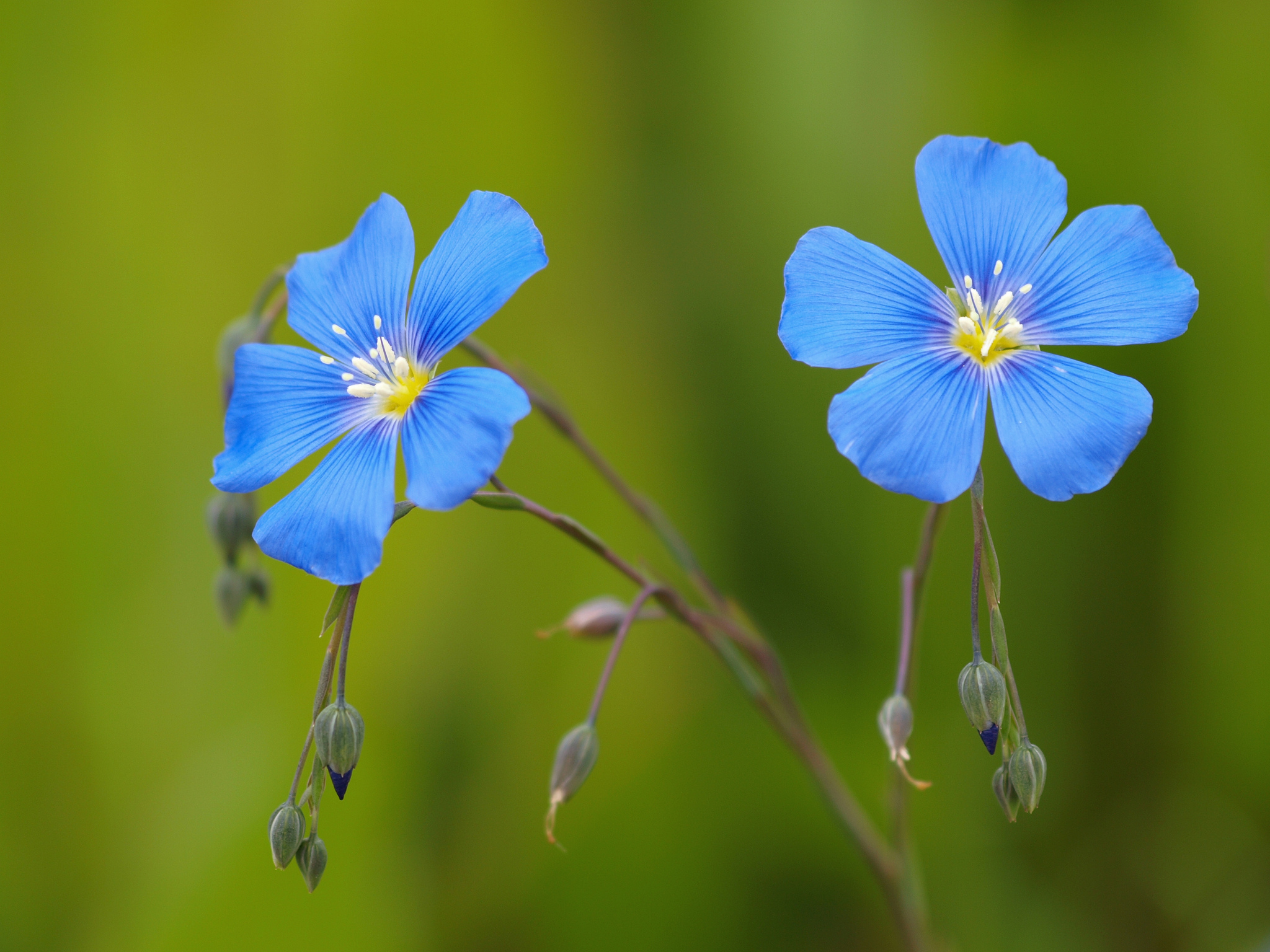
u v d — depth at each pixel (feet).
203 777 1.34
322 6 1.38
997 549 1.38
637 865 1.35
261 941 1.31
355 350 1.18
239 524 1.25
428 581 1.35
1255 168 1.38
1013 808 1.14
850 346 1.15
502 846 1.35
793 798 1.36
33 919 1.35
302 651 1.35
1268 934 1.34
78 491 1.38
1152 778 1.38
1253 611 1.36
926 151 1.17
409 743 1.35
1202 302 1.38
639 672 1.37
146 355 1.38
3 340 1.38
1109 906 1.37
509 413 1.13
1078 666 1.38
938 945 1.29
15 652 1.37
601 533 1.38
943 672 1.38
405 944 1.32
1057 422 1.13
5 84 1.38
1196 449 1.38
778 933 1.35
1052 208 1.17
